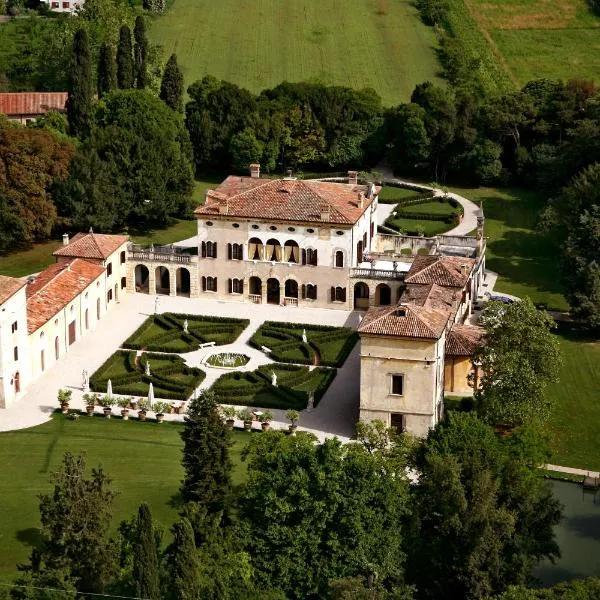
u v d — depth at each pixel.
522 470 113.62
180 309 181.38
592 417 149.75
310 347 167.38
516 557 101.75
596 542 120.69
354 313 180.50
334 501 100.44
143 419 145.50
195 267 184.75
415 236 198.50
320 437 141.00
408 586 97.62
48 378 157.00
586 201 196.25
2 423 143.75
